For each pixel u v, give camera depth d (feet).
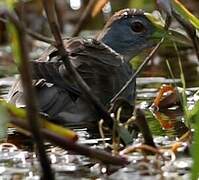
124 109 33.68
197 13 49.67
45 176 22.58
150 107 37.45
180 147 26.86
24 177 24.63
